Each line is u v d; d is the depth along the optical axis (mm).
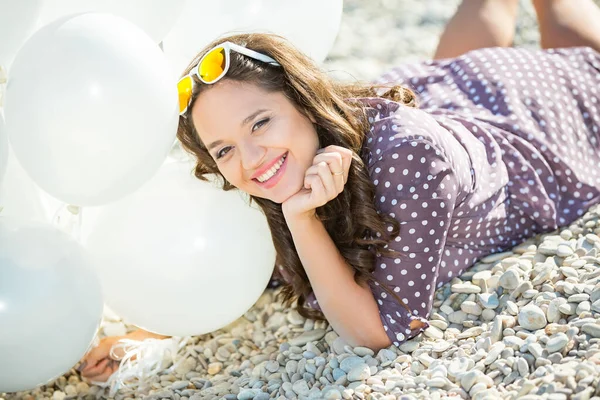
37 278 2059
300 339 2553
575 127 2938
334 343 2455
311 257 2342
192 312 2379
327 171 2189
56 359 2137
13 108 1961
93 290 2188
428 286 2383
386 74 3168
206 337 2777
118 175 2029
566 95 2975
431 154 2287
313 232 2322
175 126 2104
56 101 1916
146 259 2316
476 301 2457
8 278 2037
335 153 2199
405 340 2393
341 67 4215
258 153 2215
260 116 2211
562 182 2812
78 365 2621
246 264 2387
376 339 2385
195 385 2496
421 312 2398
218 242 2336
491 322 2328
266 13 2588
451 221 2498
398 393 2111
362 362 2297
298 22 2646
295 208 2264
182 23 2600
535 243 2717
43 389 2572
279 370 2432
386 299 2406
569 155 2838
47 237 2141
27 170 2049
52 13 2293
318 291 2389
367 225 2318
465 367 2137
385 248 2354
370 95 2572
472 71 2965
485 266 2625
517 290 2393
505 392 2004
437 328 2416
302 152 2273
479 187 2555
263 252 2443
